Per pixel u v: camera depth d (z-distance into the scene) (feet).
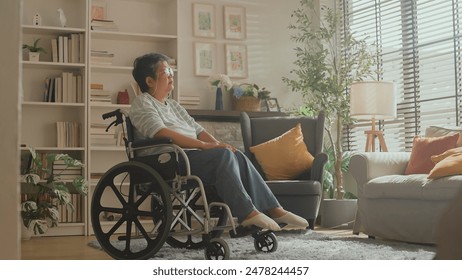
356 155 14.67
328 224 18.72
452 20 18.21
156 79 11.61
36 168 18.11
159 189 10.30
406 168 14.80
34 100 18.85
